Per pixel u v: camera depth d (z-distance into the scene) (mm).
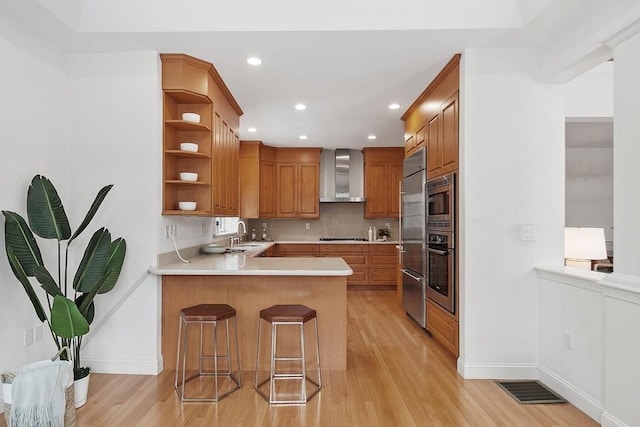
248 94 4023
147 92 3029
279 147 6938
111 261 2619
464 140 3012
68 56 3031
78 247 3014
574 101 3725
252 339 3174
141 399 2600
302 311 2748
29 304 2619
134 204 3021
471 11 2650
